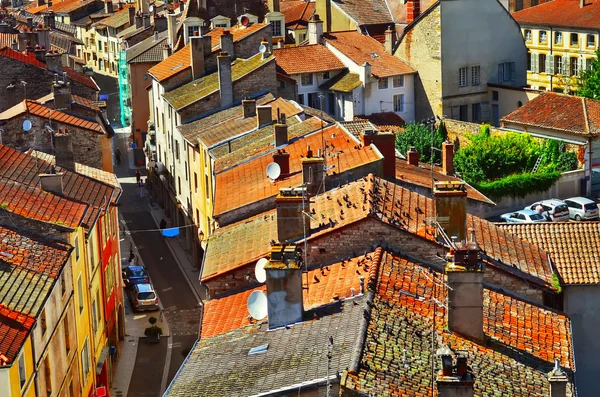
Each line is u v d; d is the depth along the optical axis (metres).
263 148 74.38
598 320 50.91
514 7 162.38
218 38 112.06
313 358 37.97
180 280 87.06
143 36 149.88
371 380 34.75
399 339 38.53
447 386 33.34
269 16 132.50
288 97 110.00
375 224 47.25
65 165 69.94
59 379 51.91
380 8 143.25
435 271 45.94
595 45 141.75
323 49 118.69
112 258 72.25
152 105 118.19
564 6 149.50
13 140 78.50
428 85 118.94
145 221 106.44
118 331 73.44
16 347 42.56
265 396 36.09
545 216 88.12
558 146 97.69
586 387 50.91
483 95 121.12
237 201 62.19
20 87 95.00
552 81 146.50
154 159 117.44
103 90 166.75
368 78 115.19
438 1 116.69
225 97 96.50
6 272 48.62
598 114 99.81
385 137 61.25
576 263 52.03
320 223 48.84
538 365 40.09
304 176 57.75
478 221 52.81
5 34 126.81
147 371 69.31
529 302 46.34
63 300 53.53
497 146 97.31
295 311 42.31
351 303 41.94
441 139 105.00
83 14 192.25
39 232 54.62
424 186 61.25
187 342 74.06
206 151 82.12
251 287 49.22
